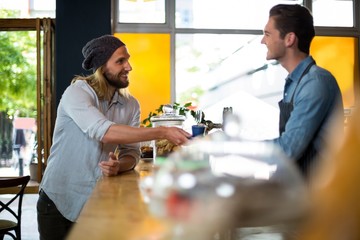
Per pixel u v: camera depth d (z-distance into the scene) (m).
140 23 6.12
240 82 6.22
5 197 5.92
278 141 1.70
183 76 6.17
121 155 2.19
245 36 6.23
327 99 1.69
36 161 5.97
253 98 6.20
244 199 0.60
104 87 2.15
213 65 6.20
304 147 1.69
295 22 1.82
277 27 1.85
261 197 0.60
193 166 0.65
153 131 1.89
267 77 6.21
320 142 1.70
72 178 2.13
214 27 6.20
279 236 0.92
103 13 5.80
